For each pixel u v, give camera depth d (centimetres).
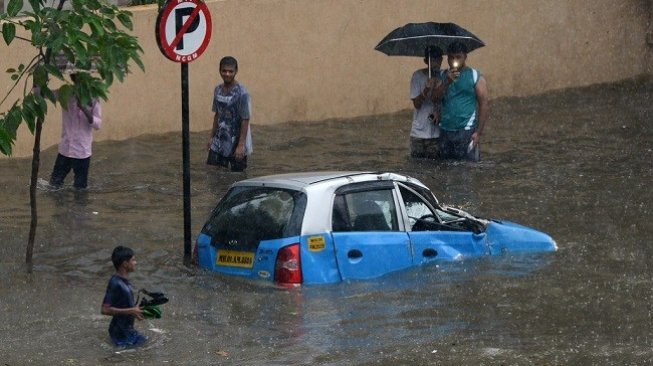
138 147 3784
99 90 2286
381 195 2366
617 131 4241
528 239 2533
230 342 1925
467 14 4788
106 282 2322
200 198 3134
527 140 4059
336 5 4397
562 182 3381
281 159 3706
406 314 2083
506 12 4906
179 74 4000
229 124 3447
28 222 2825
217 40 4091
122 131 3881
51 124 3697
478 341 1934
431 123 3691
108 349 1886
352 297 2178
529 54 4997
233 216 2350
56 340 1931
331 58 4412
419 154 3725
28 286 2280
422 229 2403
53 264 2456
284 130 4184
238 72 4169
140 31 3878
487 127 4319
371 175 2381
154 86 3944
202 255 2377
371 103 4544
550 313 2098
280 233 2244
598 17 5191
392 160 3706
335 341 1930
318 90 4391
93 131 3809
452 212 2525
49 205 3009
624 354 1869
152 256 2511
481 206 3061
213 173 3450
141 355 1856
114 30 2295
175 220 2877
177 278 2320
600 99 4925
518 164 3647
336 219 2283
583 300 2180
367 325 2016
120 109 3869
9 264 2444
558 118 4503
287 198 2289
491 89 4897
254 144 3925
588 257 2508
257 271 2255
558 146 3953
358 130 4241
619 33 5266
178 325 2017
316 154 3800
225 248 2325
